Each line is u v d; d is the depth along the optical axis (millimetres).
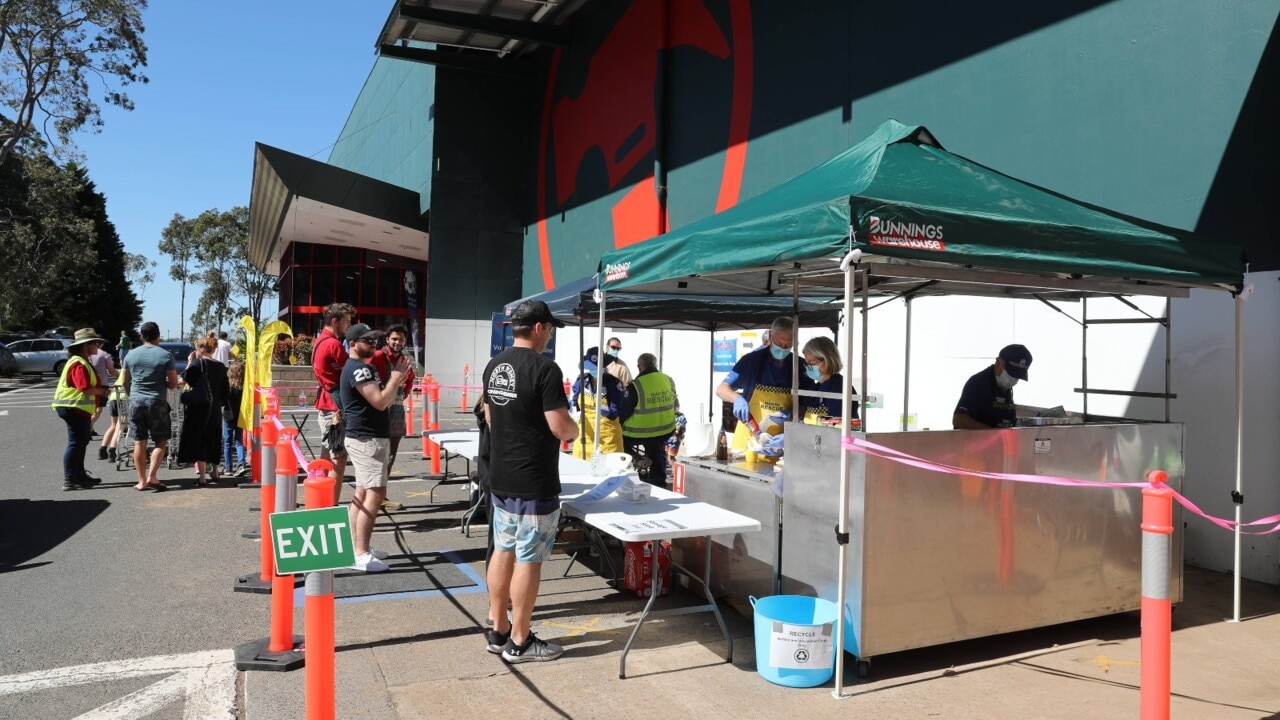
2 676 4129
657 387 7656
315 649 2816
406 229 26109
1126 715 3725
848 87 10562
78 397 9266
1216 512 6340
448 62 21672
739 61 12953
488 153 22562
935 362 8820
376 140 33500
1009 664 4371
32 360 34938
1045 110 7848
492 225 22609
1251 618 5184
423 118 24516
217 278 64188
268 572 5668
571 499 4977
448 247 22234
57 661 4328
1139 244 4594
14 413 19656
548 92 21109
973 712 3758
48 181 43531
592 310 7465
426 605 5301
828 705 3832
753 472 5289
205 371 9523
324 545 2777
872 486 4125
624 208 16703
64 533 7184
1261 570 6035
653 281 5441
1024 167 8062
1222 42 6383
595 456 5828
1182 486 5156
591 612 5219
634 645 4629
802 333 11195
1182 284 4988
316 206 23344
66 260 44688
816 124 11180
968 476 4398
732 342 13062
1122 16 7168
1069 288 4977
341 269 33438
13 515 7922
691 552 5711
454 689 3975
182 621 4961
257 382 9641
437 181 22141
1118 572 4910
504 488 4270
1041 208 4582
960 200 4340
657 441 7723
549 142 20984
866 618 4113
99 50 33125
